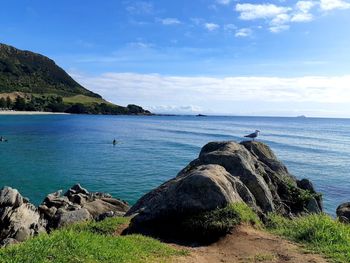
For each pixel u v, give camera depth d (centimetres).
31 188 3819
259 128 16112
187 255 1098
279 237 1286
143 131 12306
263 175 1956
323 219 1364
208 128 15125
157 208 1390
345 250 1116
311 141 9744
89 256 916
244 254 1121
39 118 17912
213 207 1355
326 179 4547
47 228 2236
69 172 4688
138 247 1085
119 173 4716
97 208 2786
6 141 7906
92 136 9788
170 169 5091
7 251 899
